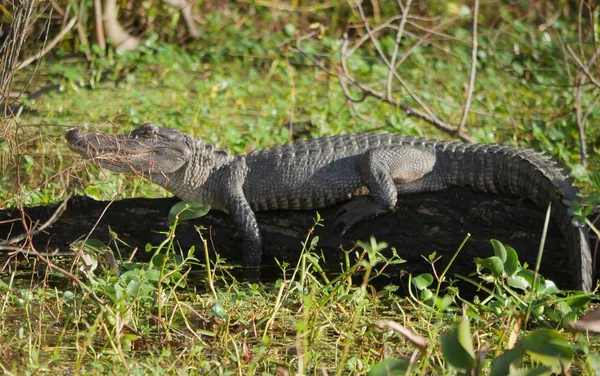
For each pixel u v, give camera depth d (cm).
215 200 1187
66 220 1162
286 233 1155
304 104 1833
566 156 1507
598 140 1664
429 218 1109
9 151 1088
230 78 1995
